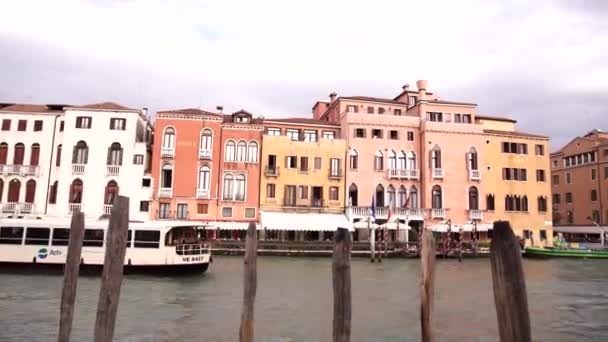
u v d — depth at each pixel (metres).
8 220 23.41
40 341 10.90
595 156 55.84
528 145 47.50
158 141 40.81
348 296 5.94
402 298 18.09
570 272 29.48
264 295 18.27
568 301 17.81
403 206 44.50
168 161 40.72
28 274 22.59
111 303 5.91
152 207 39.72
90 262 22.94
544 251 41.31
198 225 23.94
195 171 40.97
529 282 24.02
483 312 15.51
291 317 14.23
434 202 44.56
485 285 22.27
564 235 59.47
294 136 45.59
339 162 43.91
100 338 5.85
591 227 54.38
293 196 42.69
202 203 40.72
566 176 60.47
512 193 46.34
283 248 38.25
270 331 12.45
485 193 45.50
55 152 40.09
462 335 12.44
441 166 44.94
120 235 6.04
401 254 39.00
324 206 42.94
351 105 48.75
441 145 45.28
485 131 46.81
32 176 39.44
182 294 18.05
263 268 28.39
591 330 13.03
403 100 51.69
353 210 42.72
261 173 42.41
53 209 39.22
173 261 23.30
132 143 40.09
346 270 5.97
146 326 12.70
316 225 40.06
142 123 42.97
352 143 44.50
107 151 39.75
